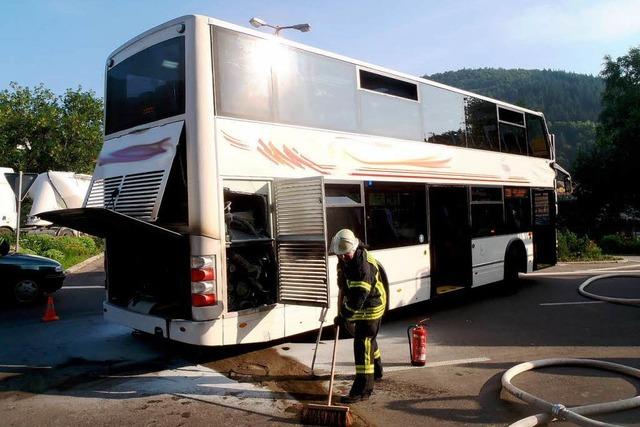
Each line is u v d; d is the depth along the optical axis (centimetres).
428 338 796
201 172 593
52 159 3148
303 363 662
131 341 771
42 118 3086
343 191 772
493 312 992
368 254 547
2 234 1884
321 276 616
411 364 658
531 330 841
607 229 4028
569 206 4209
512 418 492
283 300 652
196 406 521
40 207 2191
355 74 813
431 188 959
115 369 640
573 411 463
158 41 653
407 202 904
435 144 976
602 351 716
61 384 588
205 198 592
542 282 1380
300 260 635
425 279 938
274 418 491
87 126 3275
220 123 612
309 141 721
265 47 675
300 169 701
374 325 539
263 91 666
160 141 630
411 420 486
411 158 912
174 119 620
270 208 663
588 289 1245
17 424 480
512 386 527
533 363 619
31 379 604
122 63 716
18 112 3212
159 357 689
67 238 1981
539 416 462
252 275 637
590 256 2119
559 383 584
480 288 1281
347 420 467
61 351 719
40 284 1073
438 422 482
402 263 884
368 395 535
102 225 642
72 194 2264
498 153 1177
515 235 1223
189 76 605
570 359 632
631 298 1120
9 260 1061
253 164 640
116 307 712
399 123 895
